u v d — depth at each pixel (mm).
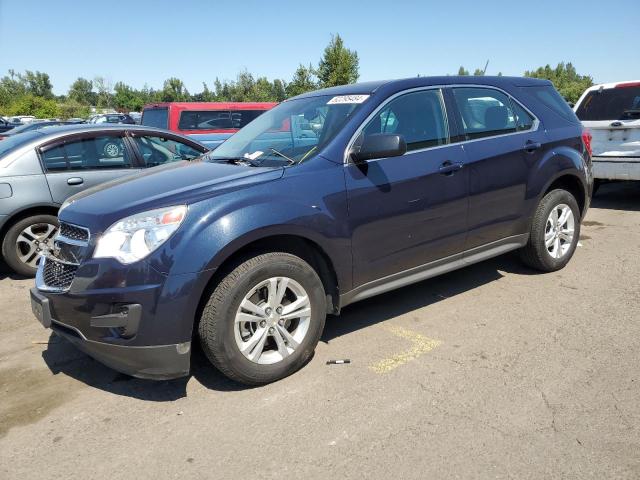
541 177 4734
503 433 2713
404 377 3320
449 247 4172
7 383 3482
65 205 3562
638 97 7746
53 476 2557
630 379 3176
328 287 3598
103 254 2941
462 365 3439
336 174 3488
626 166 7770
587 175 5191
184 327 2932
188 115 12125
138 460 2643
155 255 2885
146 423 2957
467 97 4387
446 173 4020
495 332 3912
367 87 4051
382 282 3824
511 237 4688
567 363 3402
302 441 2727
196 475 2514
